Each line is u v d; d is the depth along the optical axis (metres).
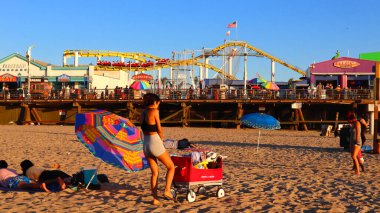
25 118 41.75
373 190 9.36
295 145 21.28
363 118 17.30
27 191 8.84
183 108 38.75
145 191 9.02
